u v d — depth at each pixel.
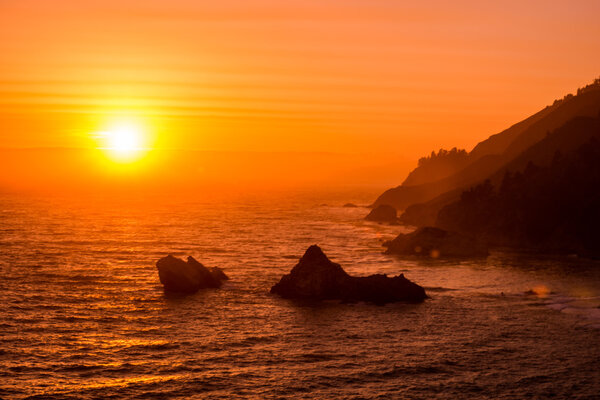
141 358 67.88
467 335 76.81
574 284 107.88
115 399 56.53
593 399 57.25
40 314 85.69
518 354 69.44
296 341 74.56
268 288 104.00
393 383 61.09
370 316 85.94
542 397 57.72
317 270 98.31
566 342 73.62
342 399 57.25
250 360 67.62
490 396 57.94
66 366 64.88
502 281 110.88
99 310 88.38
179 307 90.50
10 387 58.72
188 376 62.56
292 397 57.62
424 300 95.31
